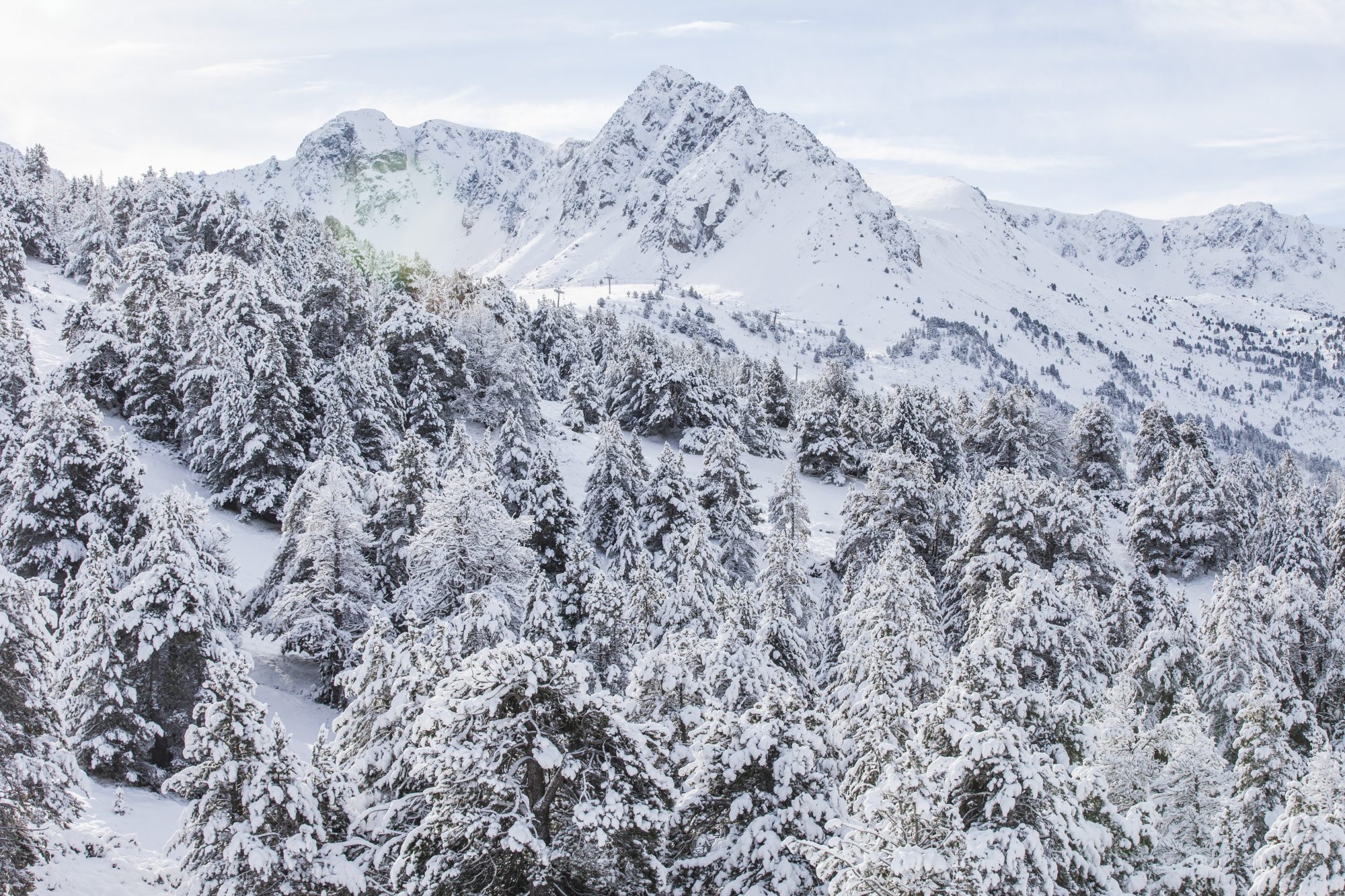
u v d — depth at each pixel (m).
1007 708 20.27
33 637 20.55
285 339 67.56
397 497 47.34
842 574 65.25
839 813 18.86
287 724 38.94
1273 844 19.70
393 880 15.54
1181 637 39.81
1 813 19.84
